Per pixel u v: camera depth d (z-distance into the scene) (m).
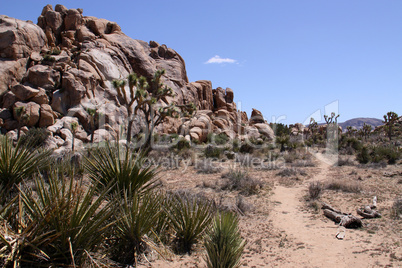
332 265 5.67
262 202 10.69
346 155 25.42
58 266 3.37
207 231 4.93
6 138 5.54
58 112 33.62
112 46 47.34
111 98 38.25
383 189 11.93
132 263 4.68
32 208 3.63
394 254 5.95
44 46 42.78
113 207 4.01
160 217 5.93
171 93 27.34
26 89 32.34
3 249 3.12
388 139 41.91
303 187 13.30
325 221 8.51
